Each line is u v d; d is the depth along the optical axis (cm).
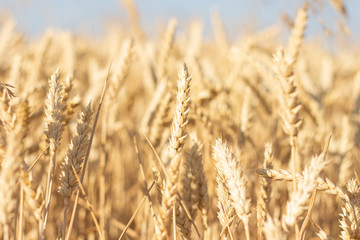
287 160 147
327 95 184
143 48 170
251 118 107
